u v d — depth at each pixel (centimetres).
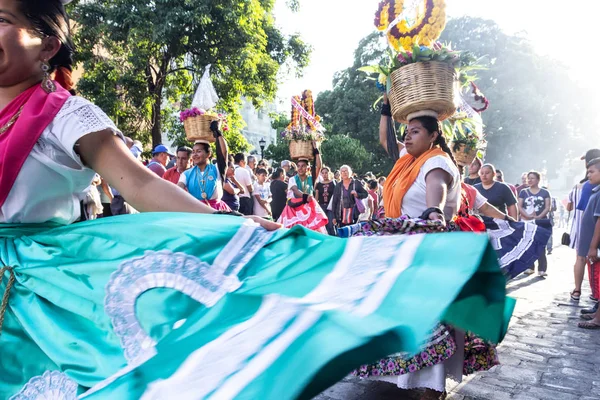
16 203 140
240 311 112
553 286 772
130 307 129
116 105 1714
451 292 90
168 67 1933
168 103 2086
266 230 140
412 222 273
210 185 568
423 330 81
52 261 138
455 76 317
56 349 130
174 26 1606
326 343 81
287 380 78
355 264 113
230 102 1941
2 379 134
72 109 139
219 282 128
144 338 125
